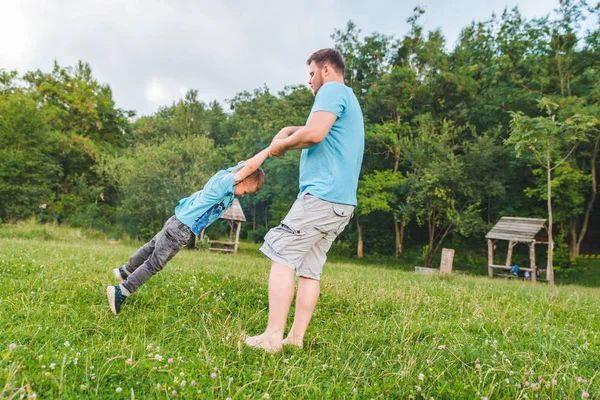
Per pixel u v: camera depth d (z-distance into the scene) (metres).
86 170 36.56
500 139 26.12
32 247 8.63
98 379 2.10
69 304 3.61
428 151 24.30
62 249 8.73
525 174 25.58
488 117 26.80
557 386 2.46
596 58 25.11
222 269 6.82
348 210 3.10
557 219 23.12
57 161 33.34
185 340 2.95
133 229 25.78
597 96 21.31
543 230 20.02
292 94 32.31
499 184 23.58
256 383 2.29
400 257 27.89
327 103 2.95
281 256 2.97
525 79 26.14
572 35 25.08
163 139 48.00
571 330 4.24
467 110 26.84
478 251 27.97
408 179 24.52
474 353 3.05
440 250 28.64
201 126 50.06
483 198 24.66
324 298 4.84
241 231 40.53
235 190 3.52
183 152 25.41
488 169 24.52
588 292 10.18
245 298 4.47
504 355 2.81
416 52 29.48
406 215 24.36
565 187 22.09
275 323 2.95
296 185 26.06
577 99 22.05
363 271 11.56
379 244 29.70
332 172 3.01
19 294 3.76
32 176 27.27
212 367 2.42
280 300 2.94
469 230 22.94
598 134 21.56
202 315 3.53
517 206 26.17
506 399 2.30
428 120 25.91
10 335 2.61
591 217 28.64
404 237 30.66
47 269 5.21
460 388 2.41
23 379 1.94
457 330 3.89
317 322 3.89
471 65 30.75
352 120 3.07
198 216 3.34
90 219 29.75
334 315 4.30
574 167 22.28
